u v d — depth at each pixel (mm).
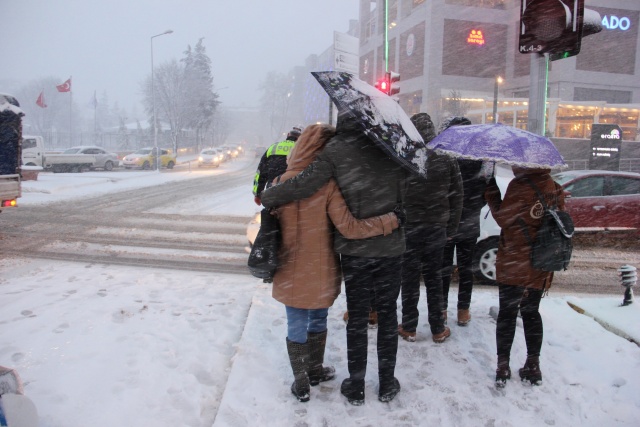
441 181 3912
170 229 10672
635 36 38125
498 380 3498
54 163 29797
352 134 2996
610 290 6520
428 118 4172
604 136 17844
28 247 8391
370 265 3123
